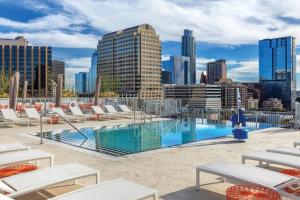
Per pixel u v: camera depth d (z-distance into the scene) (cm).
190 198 445
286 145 824
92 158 698
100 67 13075
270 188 380
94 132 1178
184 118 1588
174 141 1021
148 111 1789
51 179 404
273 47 15462
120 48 12181
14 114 1319
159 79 12169
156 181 525
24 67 11162
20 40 11531
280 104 12050
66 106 1677
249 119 1307
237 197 366
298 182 409
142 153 741
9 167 527
